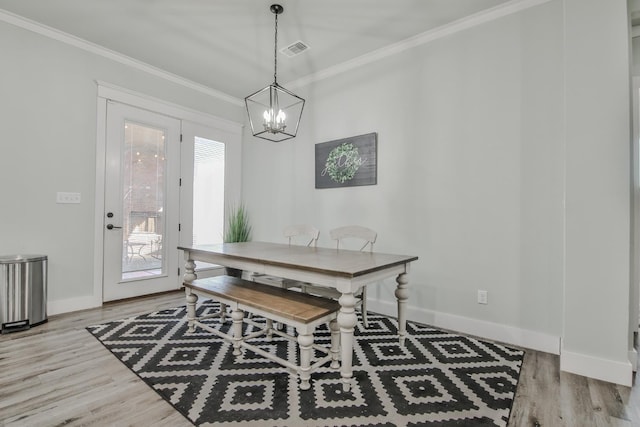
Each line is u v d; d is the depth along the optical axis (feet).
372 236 8.45
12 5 8.45
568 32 6.45
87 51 10.32
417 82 9.71
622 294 5.97
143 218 11.80
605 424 4.80
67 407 5.12
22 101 9.10
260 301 6.66
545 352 7.48
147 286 11.92
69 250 9.98
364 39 9.89
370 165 10.59
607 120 6.10
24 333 8.21
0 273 8.18
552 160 7.58
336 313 6.23
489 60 8.46
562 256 7.42
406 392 5.65
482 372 6.41
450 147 9.07
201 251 8.36
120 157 11.15
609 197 6.08
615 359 6.00
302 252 8.07
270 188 13.94
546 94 7.68
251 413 5.01
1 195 8.80
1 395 5.43
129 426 4.68
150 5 8.41
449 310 9.03
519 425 4.78
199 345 7.63
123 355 7.03
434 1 8.09
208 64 11.63
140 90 11.64
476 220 8.61
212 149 14.01
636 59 7.42
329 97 11.84
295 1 8.17
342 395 5.55
